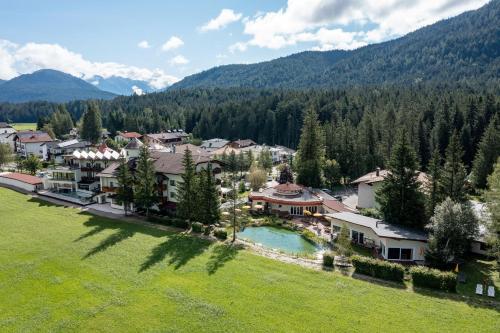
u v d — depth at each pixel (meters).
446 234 40.22
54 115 184.00
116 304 32.78
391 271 36.97
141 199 57.56
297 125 167.50
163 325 29.48
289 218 63.88
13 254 44.31
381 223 48.91
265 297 33.41
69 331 29.00
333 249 48.25
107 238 49.41
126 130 191.25
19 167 100.81
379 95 177.38
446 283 34.56
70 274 38.94
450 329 28.12
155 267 40.16
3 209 64.81
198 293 34.31
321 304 32.06
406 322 29.14
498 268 38.91
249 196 71.38
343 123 121.62
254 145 157.88
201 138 194.88
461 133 97.69
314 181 86.44
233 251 44.84
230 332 28.39
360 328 28.47
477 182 78.94
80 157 75.44
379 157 97.00
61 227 54.62
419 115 115.31
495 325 28.61
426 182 52.84
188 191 54.09
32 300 33.78
